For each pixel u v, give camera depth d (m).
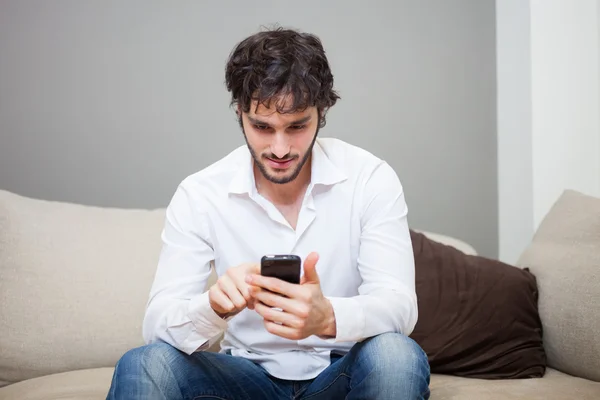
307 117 1.26
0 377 1.80
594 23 2.44
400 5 2.58
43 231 1.92
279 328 1.18
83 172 2.38
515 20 2.52
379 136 2.57
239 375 1.33
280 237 1.45
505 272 1.94
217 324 1.27
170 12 2.44
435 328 1.86
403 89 2.59
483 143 2.64
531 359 1.80
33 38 2.35
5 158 2.34
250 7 2.48
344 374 1.29
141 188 2.42
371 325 1.25
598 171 2.46
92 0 2.39
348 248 1.45
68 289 1.86
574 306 1.75
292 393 1.41
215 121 2.46
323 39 2.53
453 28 2.62
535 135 2.42
